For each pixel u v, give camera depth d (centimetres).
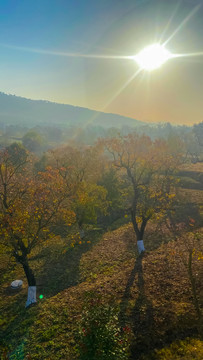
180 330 1616
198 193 5478
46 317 2105
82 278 2848
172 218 4234
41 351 1667
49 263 3447
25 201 2738
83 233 4234
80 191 4088
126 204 5169
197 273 2297
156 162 4112
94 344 1271
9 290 2897
